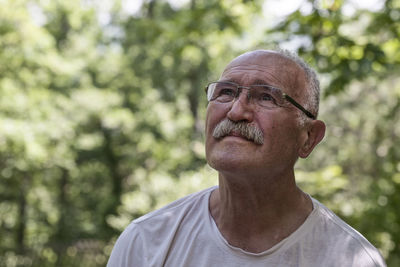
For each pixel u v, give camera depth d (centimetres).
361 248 164
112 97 1834
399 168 665
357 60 523
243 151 158
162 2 1506
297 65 171
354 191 828
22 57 1262
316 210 171
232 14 666
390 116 795
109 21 1895
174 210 179
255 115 160
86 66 1844
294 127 165
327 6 527
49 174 1902
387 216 621
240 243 167
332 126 1090
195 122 1905
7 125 1195
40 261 1277
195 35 688
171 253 169
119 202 1792
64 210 1959
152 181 985
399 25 544
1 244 1440
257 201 164
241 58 170
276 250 162
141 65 1866
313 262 162
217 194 177
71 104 1666
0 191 1655
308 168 1037
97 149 1992
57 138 1548
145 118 1900
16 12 1220
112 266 176
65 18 1792
